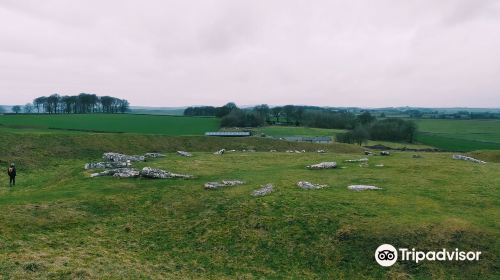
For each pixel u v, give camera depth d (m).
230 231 32.91
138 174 47.09
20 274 21.62
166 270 26.66
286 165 58.62
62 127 110.94
